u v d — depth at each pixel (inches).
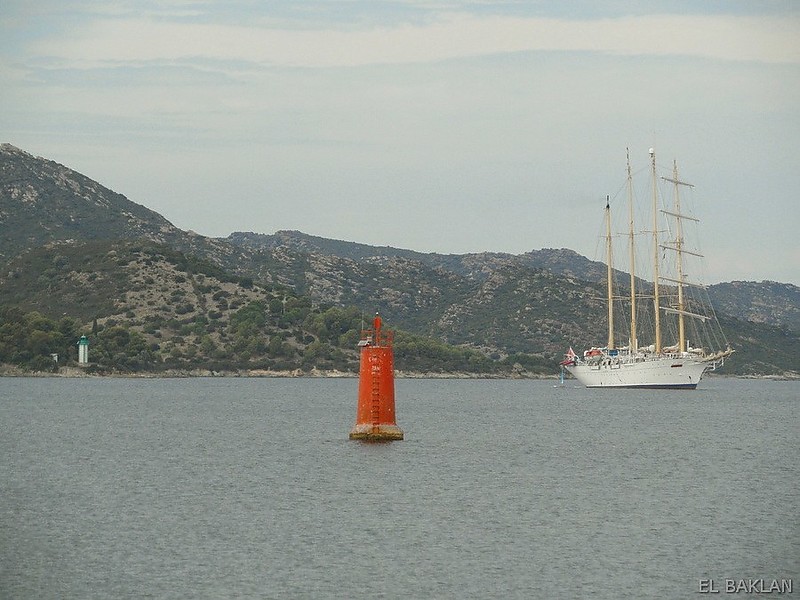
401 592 3476.9
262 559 3848.4
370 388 6791.3
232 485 5383.9
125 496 5073.8
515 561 3843.5
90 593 3459.6
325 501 4899.1
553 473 5935.0
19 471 6018.7
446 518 4525.1
